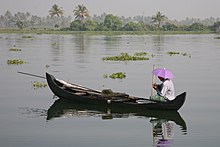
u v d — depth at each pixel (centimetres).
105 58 3616
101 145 1123
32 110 1554
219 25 13900
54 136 1210
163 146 1114
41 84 2122
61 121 1392
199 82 2238
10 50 4647
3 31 14038
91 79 2341
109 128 1303
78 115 1488
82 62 3341
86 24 14012
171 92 1558
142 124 1359
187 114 1490
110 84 2169
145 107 1547
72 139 1180
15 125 1333
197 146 1113
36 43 6356
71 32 12950
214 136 1209
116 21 14300
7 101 1709
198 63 3266
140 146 1116
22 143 1139
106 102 1603
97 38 8744
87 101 1656
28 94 1867
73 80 2297
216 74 2573
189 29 14538
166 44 6300
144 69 2861
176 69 2850
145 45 5991
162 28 14662
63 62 3328
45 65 3075
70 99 1702
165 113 1512
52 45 5828
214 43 6556
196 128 1298
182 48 5247
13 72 2642
